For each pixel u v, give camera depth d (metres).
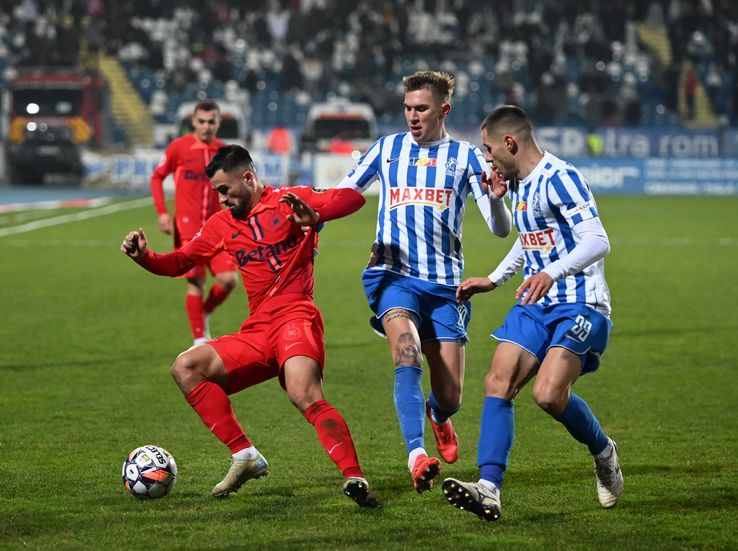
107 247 67.25
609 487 19.34
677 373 32.41
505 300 48.06
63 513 19.02
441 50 146.75
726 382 31.17
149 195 112.31
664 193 119.25
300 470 22.08
